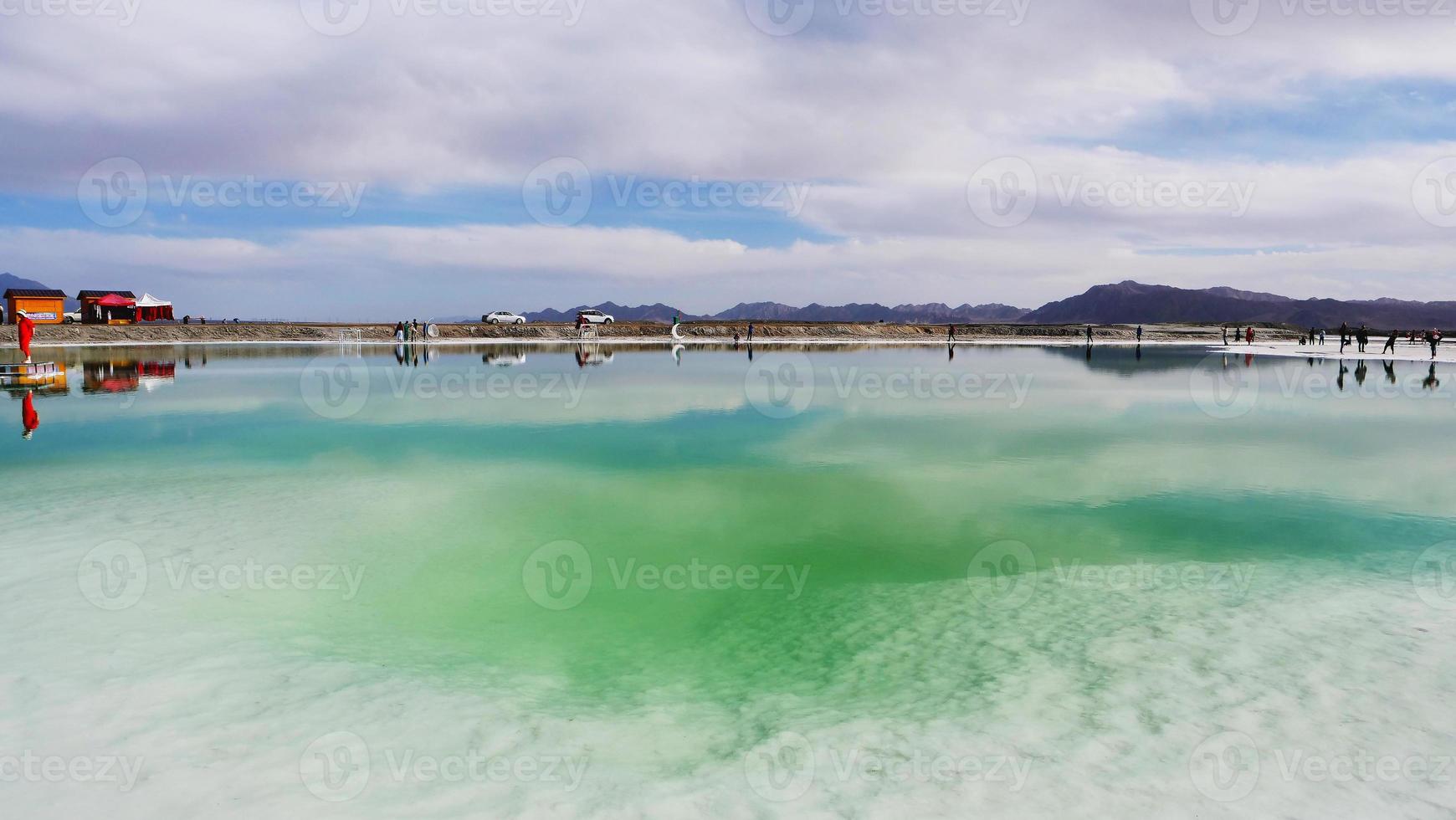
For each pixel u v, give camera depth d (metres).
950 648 6.38
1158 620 6.86
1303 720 4.95
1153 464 14.09
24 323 28.05
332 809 3.92
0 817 3.75
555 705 5.39
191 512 10.08
